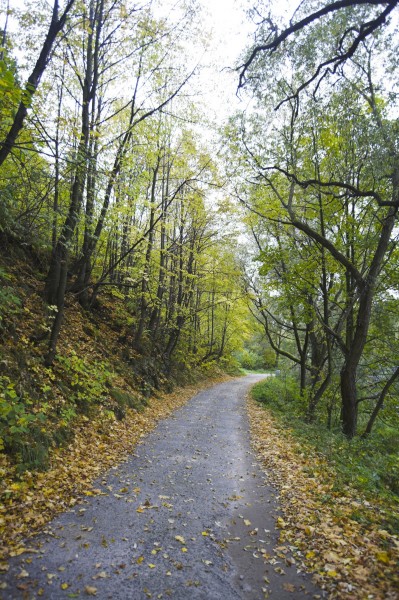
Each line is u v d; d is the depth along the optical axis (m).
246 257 21.59
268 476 7.13
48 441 6.69
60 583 3.42
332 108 10.91
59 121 8.53
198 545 4.34
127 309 18.19
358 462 8.34
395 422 15.81
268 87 9.52
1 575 3.41
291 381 22.11
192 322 25.48
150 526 4.73
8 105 6.07
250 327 31.03
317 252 13.98
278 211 13.98
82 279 13.63
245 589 3.53
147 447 8.65
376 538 4.36
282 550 4.26
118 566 3.78
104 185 10.95
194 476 6.86
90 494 5.55
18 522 4.37
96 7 10.16
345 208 13.40
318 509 5.32
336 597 3.37
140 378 14.95
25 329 9.12
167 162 16.97
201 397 20.12
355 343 12.62
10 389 6.87
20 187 8.92
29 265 11.98
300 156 12.50
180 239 20.36
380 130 9.83
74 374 9.47
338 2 6.28
